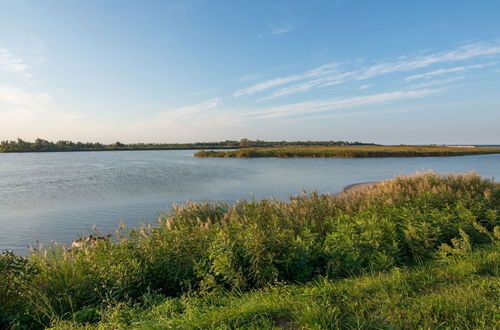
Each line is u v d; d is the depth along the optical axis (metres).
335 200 9.46
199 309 4.30
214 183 28.67
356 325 3.56
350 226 6.52
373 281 4.74
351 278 5.16
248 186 26.50
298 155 73.12
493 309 3.61
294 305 4.05
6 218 16.25
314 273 5.56
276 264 5.46
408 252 6.18
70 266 5.87
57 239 12.62
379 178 30.69
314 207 8.68
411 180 11.34
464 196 8.50
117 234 7.15
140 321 4.06
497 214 7.39
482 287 4.22
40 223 15.18
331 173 36.28
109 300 4.91
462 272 4.84
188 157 84.31
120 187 26.78
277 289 4.79
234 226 6.91
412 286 4.54
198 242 6.28
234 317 3.84
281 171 39.53
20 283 4.95
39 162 66.69
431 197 8.43
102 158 83.56
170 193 23.50
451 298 3.96
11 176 36.69
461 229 6.40
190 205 9.93
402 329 3.46
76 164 58.53
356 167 44.03
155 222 14.61
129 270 5.45
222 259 5.27
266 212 8.55
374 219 6.71
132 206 18.92
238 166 48.81
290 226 7.34
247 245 5.58
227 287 5.42
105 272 5.39
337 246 5.91
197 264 5.46
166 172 40.19
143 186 27.23
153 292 5.23
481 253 5.57
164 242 6.20
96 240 6.74
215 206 9.93
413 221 6.73
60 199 21.50
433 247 6.19
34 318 4.49
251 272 5.31
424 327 3.42
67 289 5.14
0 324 4.46
